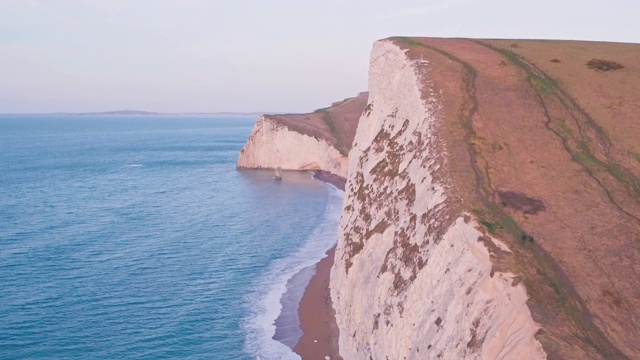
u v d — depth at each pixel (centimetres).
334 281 4662
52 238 6644
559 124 4091
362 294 3722
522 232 2873
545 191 3312
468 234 2841
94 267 5600
